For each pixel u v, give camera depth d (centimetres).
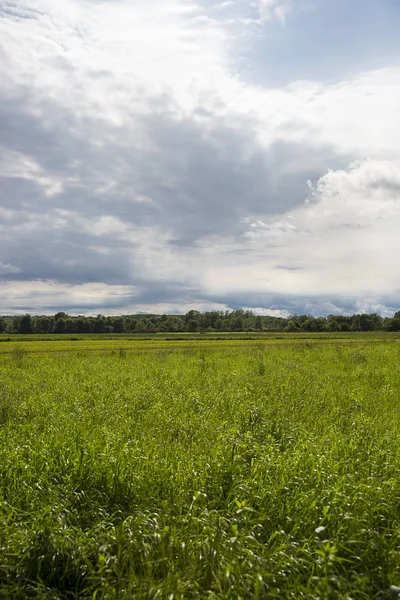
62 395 1417
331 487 608
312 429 1021
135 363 2689
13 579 478
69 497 618
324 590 422
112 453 750
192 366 2394
